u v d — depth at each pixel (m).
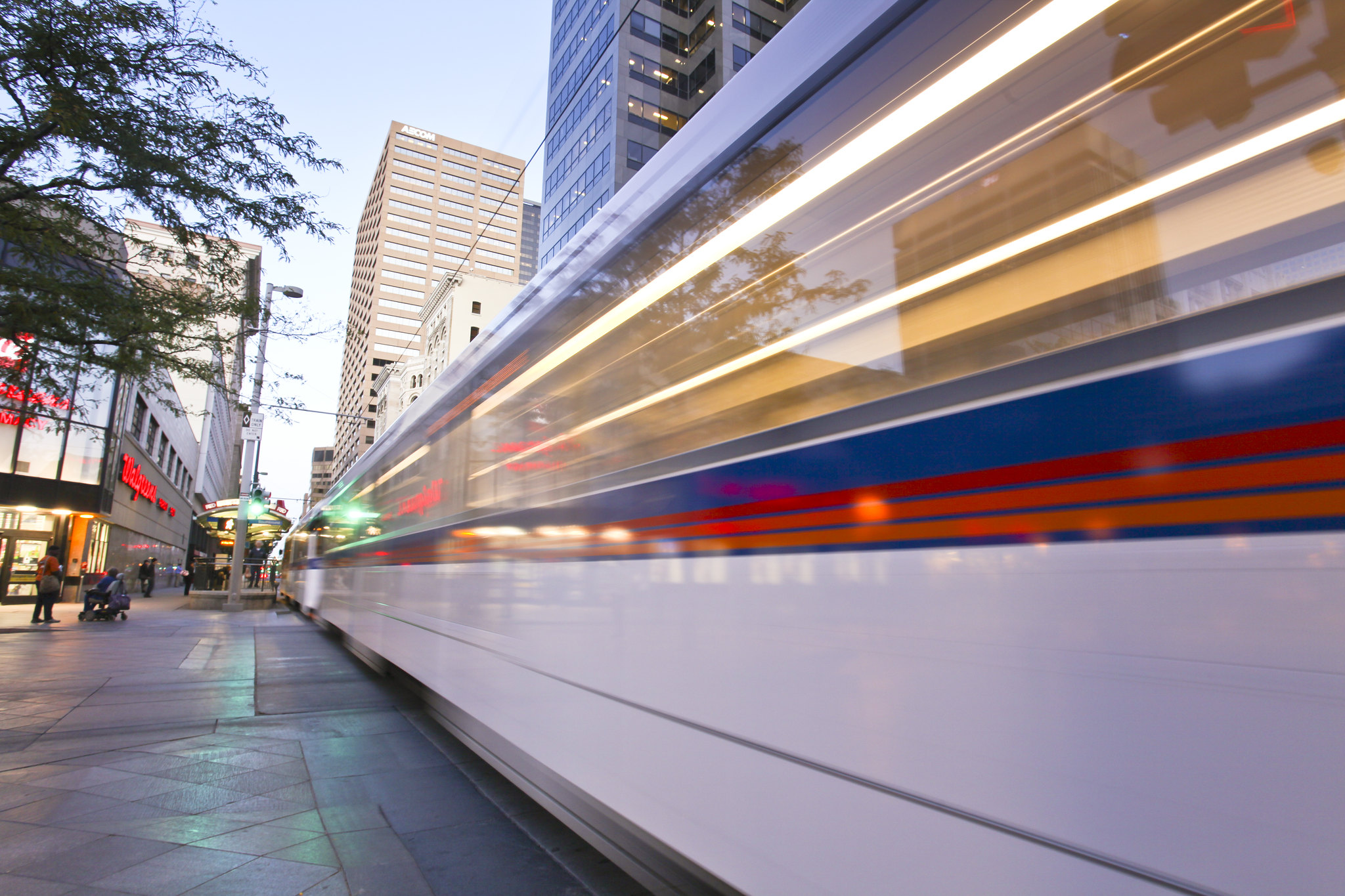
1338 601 1.10
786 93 2.42
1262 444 1.22
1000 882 1.49
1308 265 1.22
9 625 15.45
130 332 8.98
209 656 11.52
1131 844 1.29
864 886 1.78
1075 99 1.61
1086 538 1.43
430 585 6.05
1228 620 1.22
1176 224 1.41
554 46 64.00
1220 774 1.19
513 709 4.00
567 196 57.16
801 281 2.25
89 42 7.42
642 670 2.80
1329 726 1.08
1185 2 1.47
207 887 3.46
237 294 9.85
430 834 4.27
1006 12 1.77
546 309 4.09
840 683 1.92
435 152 134.25
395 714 7.42
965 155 1.81
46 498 21.31
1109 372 1.45
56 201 8.22
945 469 1.72
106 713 7.22
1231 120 1.37
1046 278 1.60
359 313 134.25
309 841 4.09
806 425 2.14
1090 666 1.39
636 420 3.04
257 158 8.65
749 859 2.17
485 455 4.91
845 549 1.96
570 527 3.50
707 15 51.53
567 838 4.24
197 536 51.53
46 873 3.58
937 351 1.79
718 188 2.70
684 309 2.79
